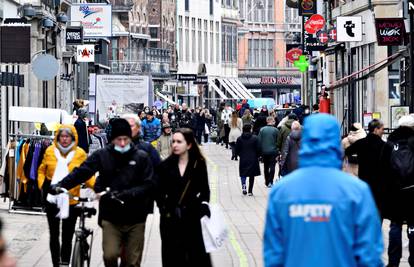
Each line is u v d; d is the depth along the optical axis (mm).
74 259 25125
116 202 24344
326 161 14703
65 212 26688
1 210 46938
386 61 76312
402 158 28797
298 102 164750
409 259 29219
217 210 24484
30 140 45000
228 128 119312
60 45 109812
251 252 35156
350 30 83812
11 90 79375
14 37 58938
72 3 122875
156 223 43625
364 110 88812
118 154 24797
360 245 14508
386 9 82812
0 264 11648
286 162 50812
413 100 53500
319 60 114562
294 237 14438
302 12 111125
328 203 14430
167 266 24578
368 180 30344
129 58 185500
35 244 36469
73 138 29219
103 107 102500
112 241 24438
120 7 181250
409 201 28719
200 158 24500
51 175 29250
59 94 109750
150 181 24500
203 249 24422
